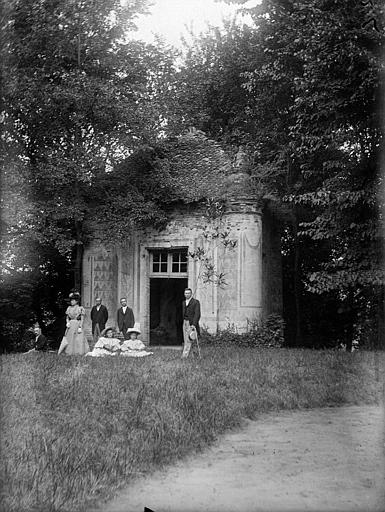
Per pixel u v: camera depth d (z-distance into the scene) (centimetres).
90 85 1481
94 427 495
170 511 336
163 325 1973
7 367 691
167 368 900
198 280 1736
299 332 1941
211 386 710
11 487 374
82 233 1833
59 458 415
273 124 1759
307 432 435
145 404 585
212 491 352
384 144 1242
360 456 366
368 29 1267
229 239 1698
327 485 338
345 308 1491
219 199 1708
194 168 1797
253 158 1791
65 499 364
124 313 1498
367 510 318
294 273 2038
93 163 1573
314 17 1432
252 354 1175
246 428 492
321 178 1535
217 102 1788
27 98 1322
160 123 1720
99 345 1307
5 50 1262
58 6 1390
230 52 1722
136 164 1777
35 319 1862
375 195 1246
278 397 614
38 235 1603
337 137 1316
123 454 427
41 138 1464
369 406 505
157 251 1828
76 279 1848
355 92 1258
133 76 1639
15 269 1728
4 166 1438
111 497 365
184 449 439
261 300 1717
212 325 1700
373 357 753
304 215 1866
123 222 1750
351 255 1338
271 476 355
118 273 1847
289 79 1612
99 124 1575
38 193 1574
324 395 568
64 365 891
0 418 474
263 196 1711
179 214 1784
